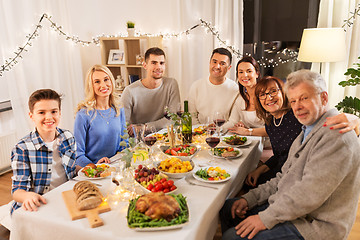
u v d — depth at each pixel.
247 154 2.08
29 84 3.78
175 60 4.17
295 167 1.54
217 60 2.95
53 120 1.67
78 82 4.45
